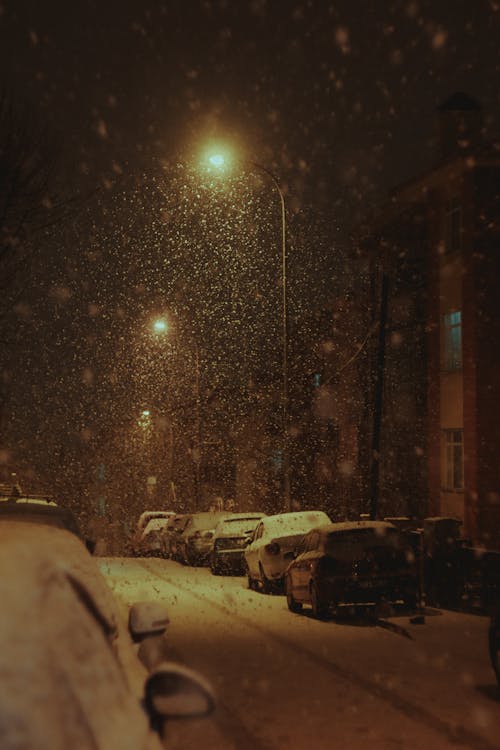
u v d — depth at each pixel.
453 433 29.11
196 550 33.50
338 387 37.16
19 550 3.47
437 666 11.58
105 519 58.84
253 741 7.86
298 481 40.81
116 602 5.82
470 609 18.16
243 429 47.91
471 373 27.75
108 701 3.10
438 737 7.96
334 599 16.72
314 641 14.02
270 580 22.14
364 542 17.16
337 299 36.50
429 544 19.12
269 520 23.64
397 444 32.50
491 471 27.42
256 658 12.34
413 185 30.36
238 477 49.34
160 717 3.40
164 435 57.03
